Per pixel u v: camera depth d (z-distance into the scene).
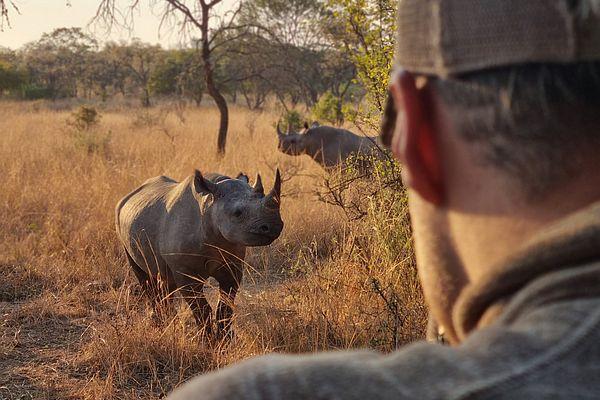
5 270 7.82
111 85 61.59
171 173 11.37
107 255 8.00
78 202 10.05
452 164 0.80
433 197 0.83
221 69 35.53
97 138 16.27
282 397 0.70
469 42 0.74
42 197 10.40
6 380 5.22
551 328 0.68
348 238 6.29
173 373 5.20
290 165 11.53
